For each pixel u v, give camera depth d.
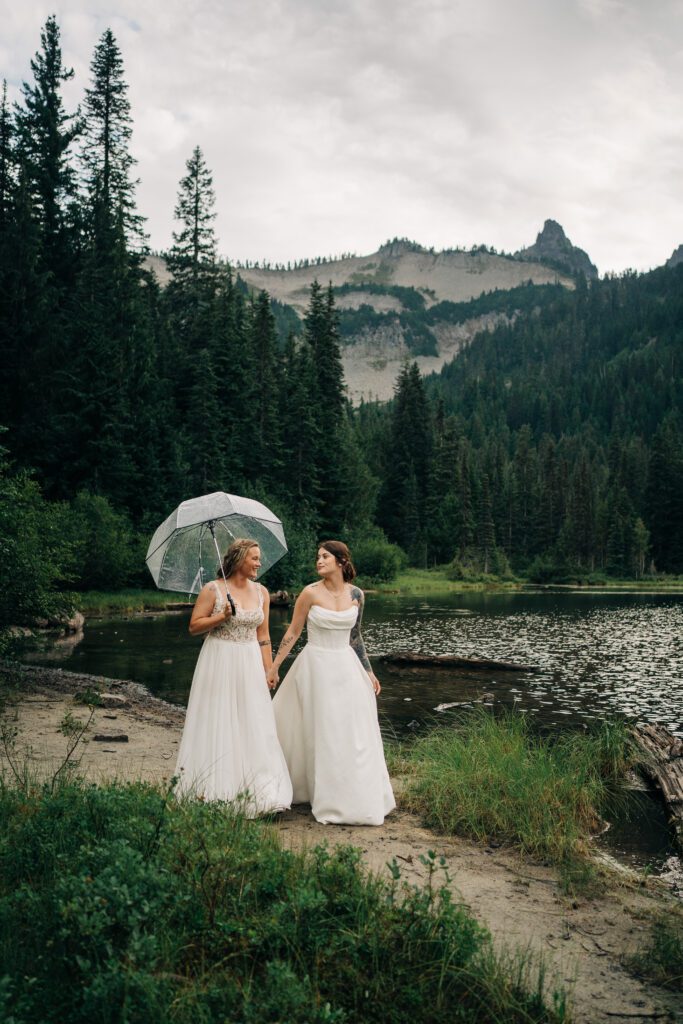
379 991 2.55
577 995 2.89
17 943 2.57
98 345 38.75
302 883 3.10
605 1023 2.69
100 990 2.17
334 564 5.20
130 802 3.77
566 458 159.12
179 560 5.60
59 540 12.15
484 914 3.66
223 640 4.98
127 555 33.72
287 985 2.35
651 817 5.98
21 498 11.53
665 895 4.25
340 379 61.56
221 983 2.54
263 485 47.91
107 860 2.92
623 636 23.53
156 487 42.09
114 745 7.27
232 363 51.72
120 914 2.49
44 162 43.53
